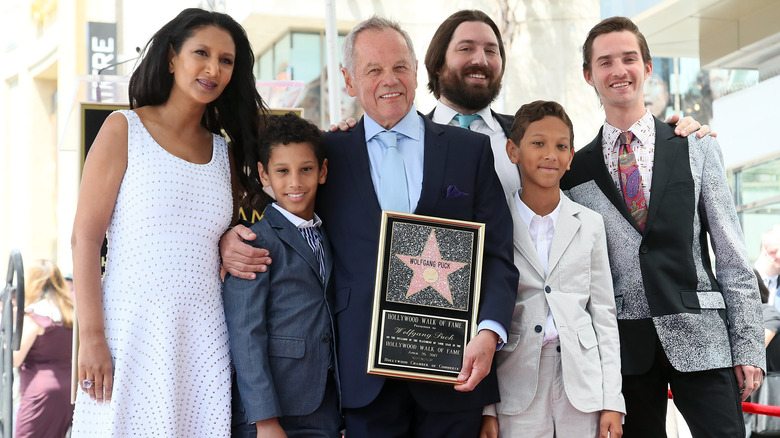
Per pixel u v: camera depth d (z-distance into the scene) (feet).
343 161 10.08
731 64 20.47
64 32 42.63
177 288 8.96
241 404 9.36
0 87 47.73
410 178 10.02
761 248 18.34
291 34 42.55
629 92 11.06
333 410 9.50
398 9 43.68
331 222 9.92
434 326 9.33
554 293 10.16
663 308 10.62
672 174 10.93
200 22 9.32
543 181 10.28
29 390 18.24
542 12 43.52
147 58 9.34
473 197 10.01
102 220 8.93
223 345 9.26
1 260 46.47
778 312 15.75
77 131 12.17
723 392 10.53
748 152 19.74
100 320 8.74
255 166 10.21
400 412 9.57
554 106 10.44
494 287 9.57
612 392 10.00
